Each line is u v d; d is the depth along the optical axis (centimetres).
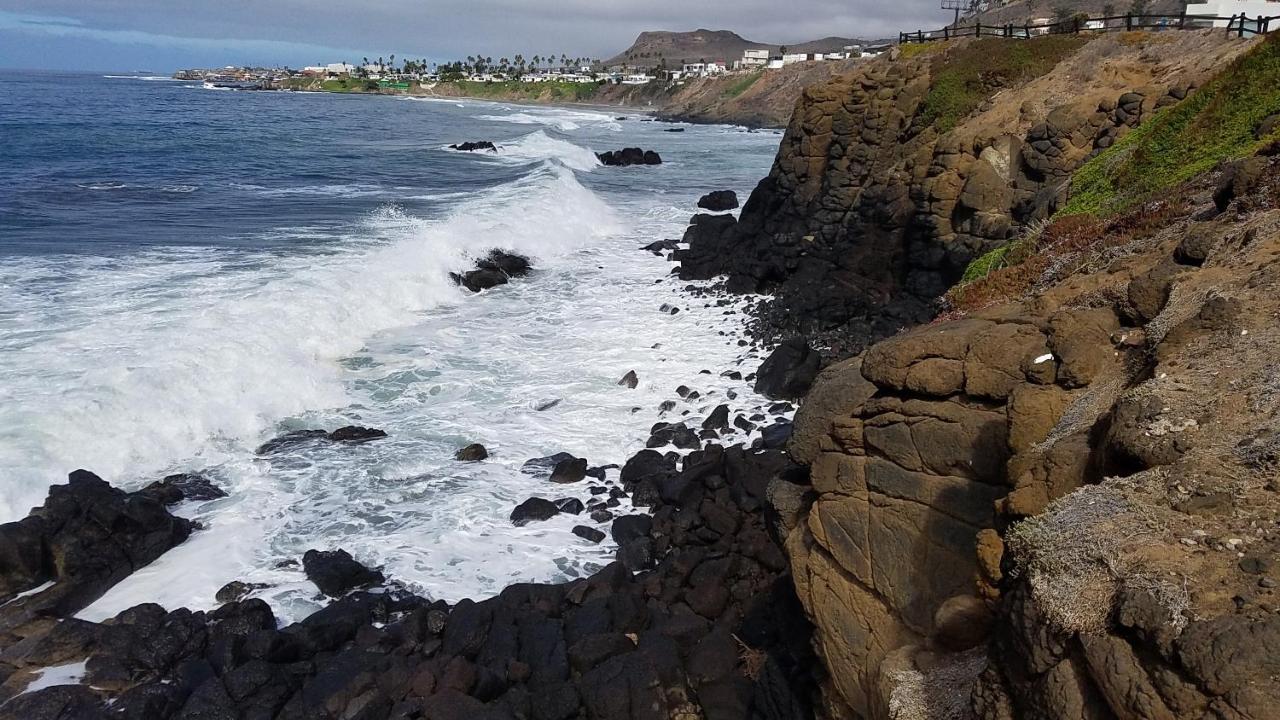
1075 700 457
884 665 764
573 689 1027
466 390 2019
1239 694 385
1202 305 748
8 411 1501
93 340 1875
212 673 1073
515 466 1670
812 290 2884
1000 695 529
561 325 2558
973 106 3153
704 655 1102
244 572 1294
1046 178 2348
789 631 1065
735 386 2112
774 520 1060
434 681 1039
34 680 1058
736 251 3459
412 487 1562
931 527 815
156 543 1314
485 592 1279
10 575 1191
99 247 2756
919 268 2670
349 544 1377
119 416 1576
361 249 2931
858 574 875
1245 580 443
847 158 3344
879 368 893
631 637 1163
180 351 1834
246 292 2303
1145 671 429
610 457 1731
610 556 1390
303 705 1016
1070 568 511
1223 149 1564
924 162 2758
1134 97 2303
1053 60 3269
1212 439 563
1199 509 505
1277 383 588
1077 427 703
